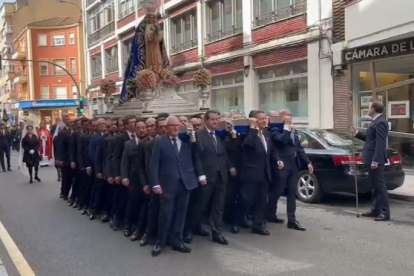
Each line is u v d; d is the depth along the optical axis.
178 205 6.26
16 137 29.69
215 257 5.99
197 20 21.44
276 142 7.21
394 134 12.88
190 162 6.33
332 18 14.10
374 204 8.09
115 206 7.73
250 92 18.05
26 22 55.88
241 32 18.55
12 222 8.45
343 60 13.75
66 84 49.78
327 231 7.17
